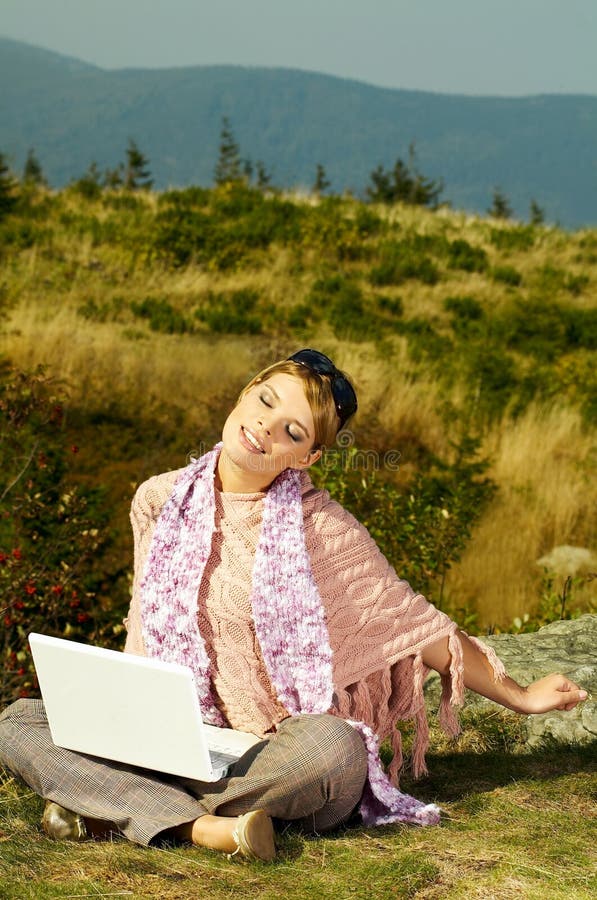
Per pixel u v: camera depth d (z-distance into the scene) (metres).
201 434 11.09
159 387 12.48
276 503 2.96
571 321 17.06
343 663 2.95
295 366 2.96
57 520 5.39
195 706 2.54
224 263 19.50
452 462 11.20
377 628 2.98
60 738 2.74
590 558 9.14
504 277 20.53
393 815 2.81
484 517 9.45
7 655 4.80
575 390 14.08
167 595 2.99
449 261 21.12
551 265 21.56
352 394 3.01
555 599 6.32
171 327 15.81
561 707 3.18
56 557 5.30
